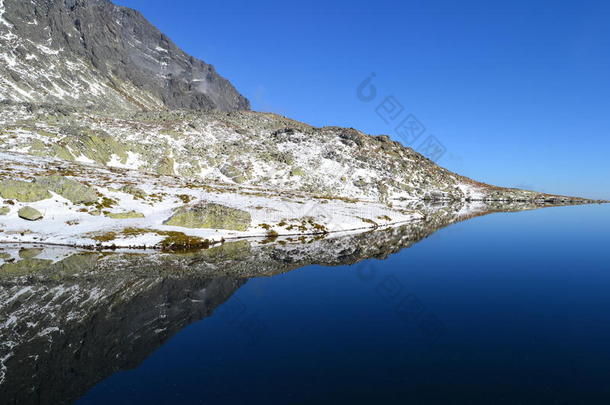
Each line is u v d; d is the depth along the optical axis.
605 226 75.94
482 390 14.63
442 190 159.50
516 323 21.88
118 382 15.59
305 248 50.47
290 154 145.00
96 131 110.81
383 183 137.62
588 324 21.53
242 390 14.89
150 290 29.53
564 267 37.94
